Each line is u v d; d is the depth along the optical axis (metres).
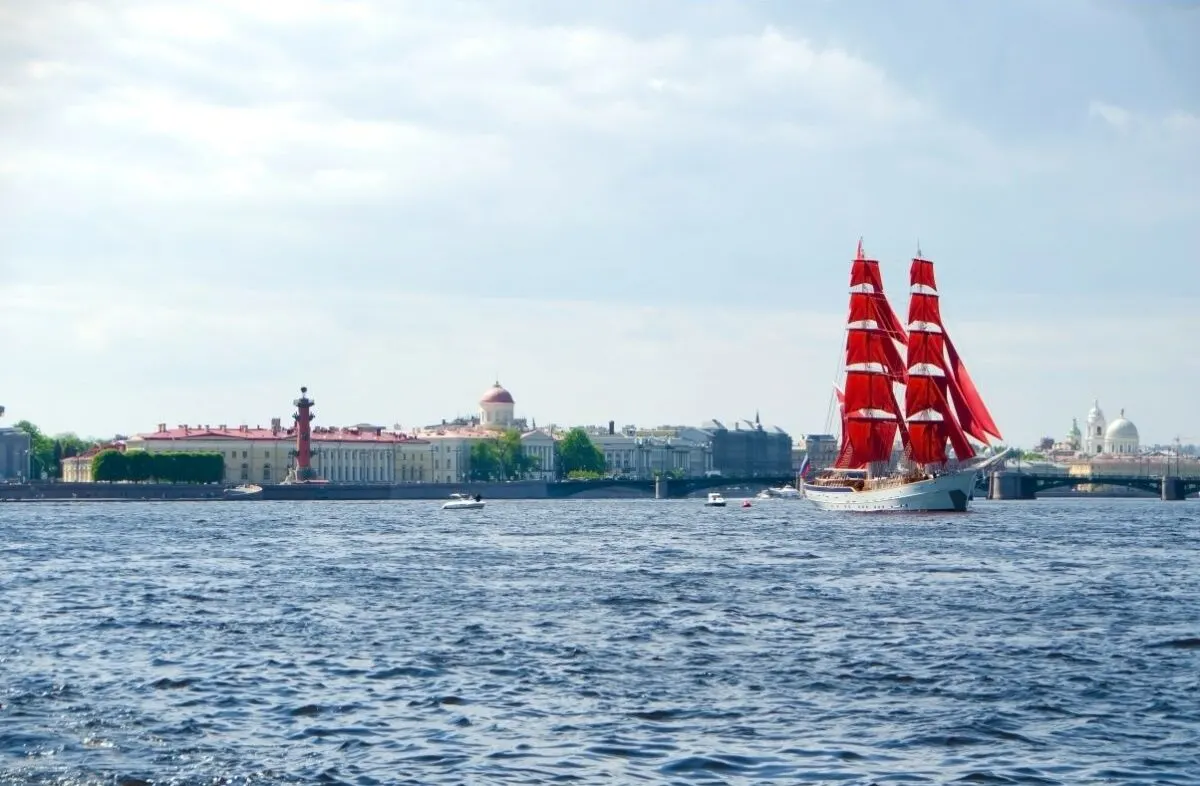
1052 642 72.94
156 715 54.41
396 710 55.38
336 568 123.62
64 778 45.50
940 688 59.81
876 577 111.75
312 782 45.25
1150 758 48.00
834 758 48.06
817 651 69.88
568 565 126.62
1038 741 50.38
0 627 80.44
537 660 67.12
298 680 61.78
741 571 118.56
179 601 94.50
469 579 111.25
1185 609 88.12
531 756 48.25
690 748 49.31
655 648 71.00
